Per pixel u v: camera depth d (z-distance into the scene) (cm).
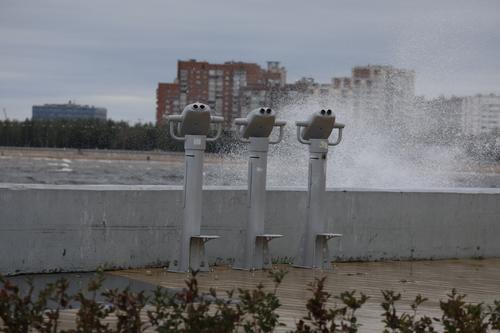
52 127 18238
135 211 1413
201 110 1373
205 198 1489
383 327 1023
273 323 819
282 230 1582
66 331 784
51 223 1330
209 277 1368
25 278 1277
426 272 1563
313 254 1539
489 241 1841
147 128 16662
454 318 848
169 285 1266
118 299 793
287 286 1310
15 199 1298
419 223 1741
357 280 1422
